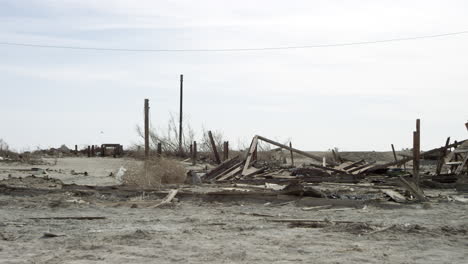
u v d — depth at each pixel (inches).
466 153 1326.3
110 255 418.6
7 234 517.7
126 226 581.0
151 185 1032.8
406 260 411.5
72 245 459.8
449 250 456.1
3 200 792.9
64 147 2874.0
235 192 847.7
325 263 395.2
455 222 625.3
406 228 555.2
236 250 441.7
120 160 2052.2
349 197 845.8
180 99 2655.0
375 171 1344.7
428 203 814.5
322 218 652.7
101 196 866.1
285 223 604.4
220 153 2226.9
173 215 687.7
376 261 405.4
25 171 1467.8
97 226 580.7
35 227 571.5
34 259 402.9
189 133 2391.7
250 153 1328.7
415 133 1037.8
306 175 1293.1
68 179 1226.6
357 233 533.3
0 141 2352.4
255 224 594.9
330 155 2497.5
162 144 2352.4
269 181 1173.7
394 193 876.0
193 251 437.4
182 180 1154.7
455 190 1087.0
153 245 460.4
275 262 397.1
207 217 666.2
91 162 1934.1
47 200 802.8
